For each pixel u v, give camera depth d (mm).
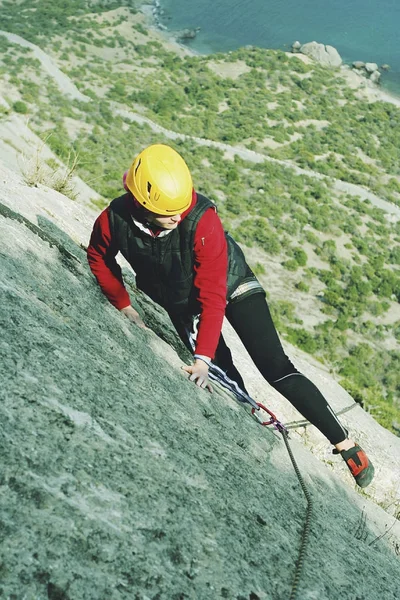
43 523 1674
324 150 98750
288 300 56781
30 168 6895
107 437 2127
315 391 3301
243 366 5719
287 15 141500
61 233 4656
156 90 103938
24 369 2135
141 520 1912
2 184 4957
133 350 3086
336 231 71125
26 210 4539
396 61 133750
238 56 122438
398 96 124250
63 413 2078
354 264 65625
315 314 55625
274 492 2740
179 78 113500
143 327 3592
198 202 2734
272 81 116562
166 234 2775
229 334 6484
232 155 86938
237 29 135000
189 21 134500
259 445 3275
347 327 54625
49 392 2117
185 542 1961
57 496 1773
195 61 119562
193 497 2195
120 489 1958
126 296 3414
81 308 3074
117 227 2863
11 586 1481
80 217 6355
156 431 2408
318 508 3012
